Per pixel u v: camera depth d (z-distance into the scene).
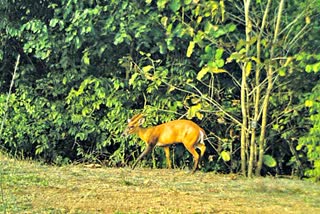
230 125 14.17
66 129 15.29
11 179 11.30
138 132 13.73
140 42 14.23
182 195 10.22
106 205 9.15
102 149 15.23
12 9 15.40
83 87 14.61
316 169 12.75
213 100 13.91
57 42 14.84
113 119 14.72
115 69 15.11
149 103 14.74
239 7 13.58
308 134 13.24
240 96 14.28
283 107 13.84
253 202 9.76
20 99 15.27
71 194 9.98
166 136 13.57
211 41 13.20
